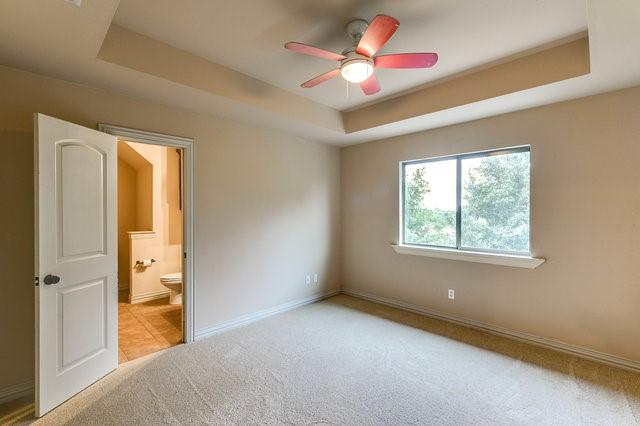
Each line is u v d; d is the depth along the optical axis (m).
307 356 2.73
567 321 2.79
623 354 2.53
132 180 5.00
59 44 1.85
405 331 3.29
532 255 2.97
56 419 1.91
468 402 2.09
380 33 1.72
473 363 2.62
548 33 2.17
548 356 2.74
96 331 2.34
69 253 2.14
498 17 1.98
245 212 3.51
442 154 3.58
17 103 2.15
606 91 2.54
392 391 2.22
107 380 2.34
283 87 3.11
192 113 3.04
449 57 2.50
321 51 1.92
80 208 2.22
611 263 2.57
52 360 2.01
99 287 2.38
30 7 1.50
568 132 2.75
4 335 2.11
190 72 2.46
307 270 4.25
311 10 1.94
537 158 2.92
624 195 2.50
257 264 3.63
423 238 3.88
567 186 2.76
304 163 4.19
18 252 2.16
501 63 2.60
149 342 3.01
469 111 3.03
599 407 2.04
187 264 3.00
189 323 3.01
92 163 2.33
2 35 1.74
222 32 2.18
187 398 2.12
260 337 3.13
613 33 1.72
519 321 3.07
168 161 4.63
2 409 2.01
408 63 2.01
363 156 4.43
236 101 2.78
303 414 1.97
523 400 2.12
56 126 2.05
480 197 3.38
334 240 4.65
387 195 4.14
